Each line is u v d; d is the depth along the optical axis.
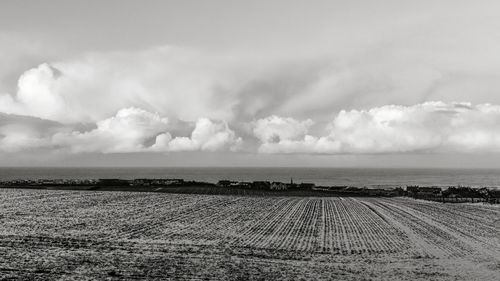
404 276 28.34
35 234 38.94
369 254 34.59
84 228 42.97
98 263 29.38
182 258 31.58
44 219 48.16
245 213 58.31
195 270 28.34
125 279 25.89
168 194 83.94
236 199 77.62
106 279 25.80
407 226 49.84
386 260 32.69
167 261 30.56
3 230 40.50
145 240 37.84
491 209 71.31
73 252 32.41
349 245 37.97
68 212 54.75
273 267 29.66
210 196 82.25
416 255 34.62
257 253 33.88
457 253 35.72
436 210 67.75
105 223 46.56
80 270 27.52
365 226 49.06
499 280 27.95
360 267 30.34
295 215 57.50
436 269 30.33
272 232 43.62
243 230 44.34
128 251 33.38
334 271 29.05
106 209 58.88
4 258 29.86
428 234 44.72
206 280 26.20
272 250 35.12
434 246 38.47
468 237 43.44
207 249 34.88
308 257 32.94
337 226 48.56
